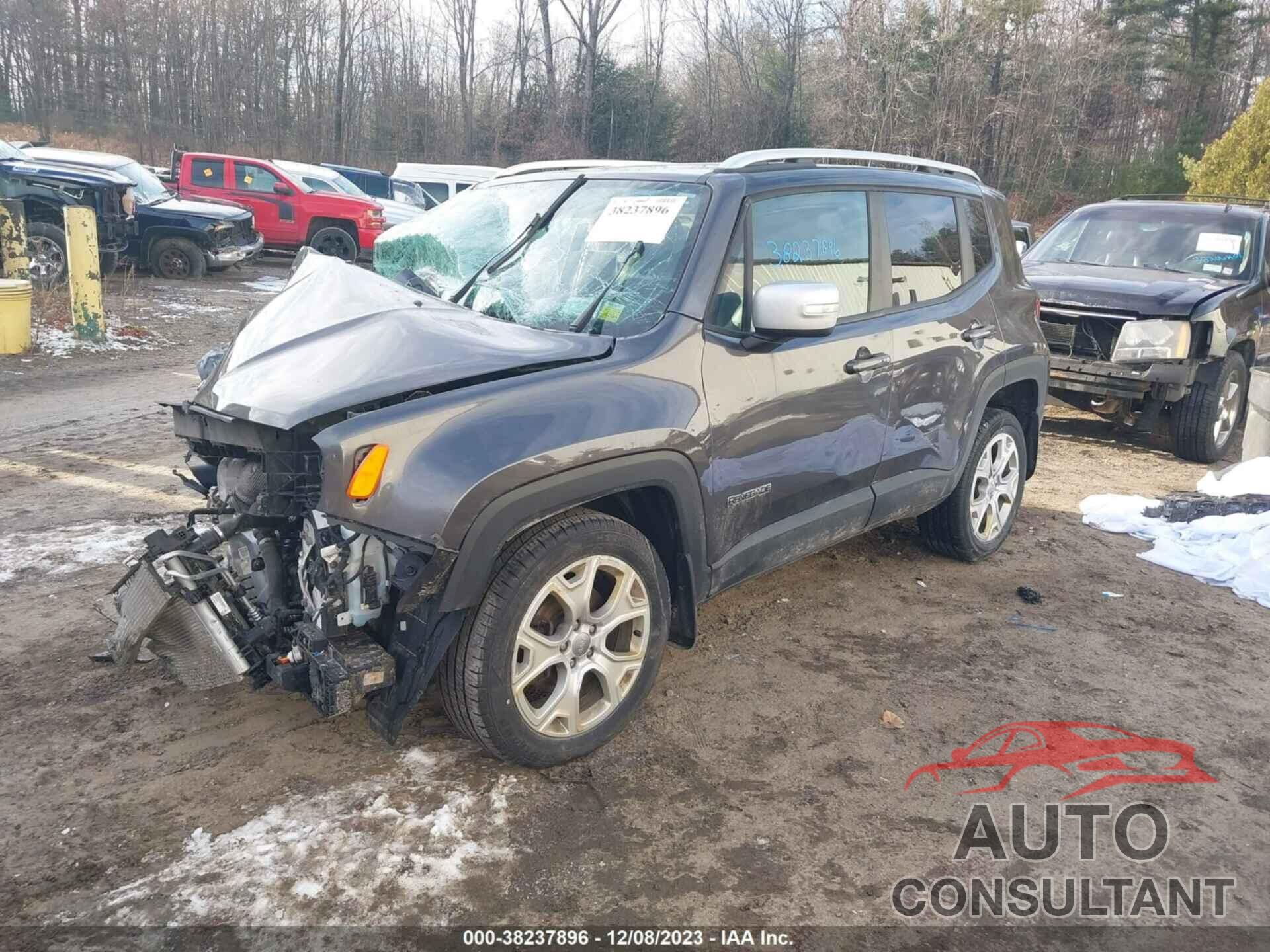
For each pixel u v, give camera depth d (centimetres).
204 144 4178
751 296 365
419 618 288
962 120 3559
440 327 328
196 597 301
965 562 533
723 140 4119
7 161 1429
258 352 341
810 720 362
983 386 484
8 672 373
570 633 314
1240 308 779
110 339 1155
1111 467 773
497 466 280
